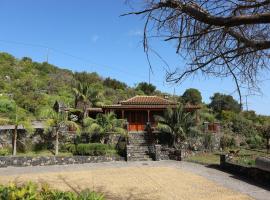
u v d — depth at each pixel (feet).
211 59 12.96
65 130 107.65
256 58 13.88
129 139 111.04
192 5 11.82
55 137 106.11
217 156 104.42
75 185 63.77
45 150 104.01
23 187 21.03
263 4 11.46
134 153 100.83
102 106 127.44
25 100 145.59
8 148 98.84
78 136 107.24
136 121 136.05
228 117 143.84
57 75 218.59
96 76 233.14
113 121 108.99
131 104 132.16
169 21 12.76
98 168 85.56
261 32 13.30
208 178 71.61
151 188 61.82
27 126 95.96
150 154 102.22
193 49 13.21
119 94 206.39
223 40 13.32
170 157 101.96
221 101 155.02
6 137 99.71
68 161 92.58
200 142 111.14
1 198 19.01
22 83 176.96
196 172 79.15
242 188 61.62
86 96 138.82
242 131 133.90
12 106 130.72
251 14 11.94
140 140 113.80
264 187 62.49
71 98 174.29
